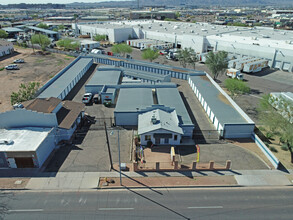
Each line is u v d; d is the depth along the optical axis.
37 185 30.78
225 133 40.91
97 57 91.88
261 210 27.20
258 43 89.69
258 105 54.50
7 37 151.62
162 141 39.31
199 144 39.72
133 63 81.62
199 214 26.66
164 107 45.41
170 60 95.88
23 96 50.84
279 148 38.75
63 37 155.38
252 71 78.06
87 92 60.25
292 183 31.22
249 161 35.44
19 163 33.69
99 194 29.52
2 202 28.16
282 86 66.81
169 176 32.59
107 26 148.38
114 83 62.22
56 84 61.75
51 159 35.78
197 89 59.00
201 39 100.88
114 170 33.59
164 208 27.45
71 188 30.39
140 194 29.58
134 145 38.69
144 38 132.75
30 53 110.00
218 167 33.75
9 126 38.78
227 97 52.81
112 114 49.94
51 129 38.19
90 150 37.91
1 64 89.69
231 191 30.00
